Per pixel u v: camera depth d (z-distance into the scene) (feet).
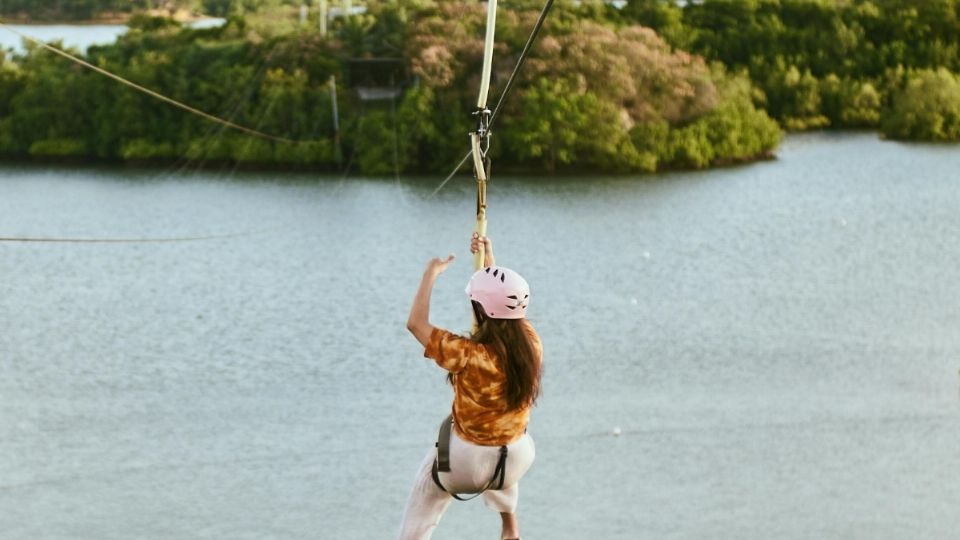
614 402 93.86
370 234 148.77
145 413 91.35
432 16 209.87
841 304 120.26
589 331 111.34
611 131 195.72
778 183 182.39
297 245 143.43
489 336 17.40
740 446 85.25
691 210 163.43
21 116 207.41
